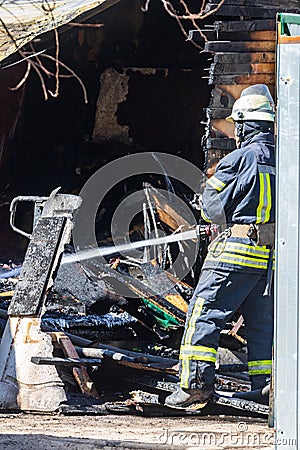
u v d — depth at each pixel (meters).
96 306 26.92
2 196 47.97
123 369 22.33
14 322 20.81
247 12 28.03
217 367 23.47
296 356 12.47
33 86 49.53
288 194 12.67
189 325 19.11
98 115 51.28
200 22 48.78
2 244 43.94
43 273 21.36
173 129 51.78
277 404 12.47
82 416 19.34
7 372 20.28
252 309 19.84
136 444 14.31
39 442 14.62
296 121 12.73
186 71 51.69
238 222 19.02
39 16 29.16
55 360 19.92
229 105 27.88
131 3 50.12
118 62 51.31
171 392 21.53
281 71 12.82
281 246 12.64
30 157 49.69
